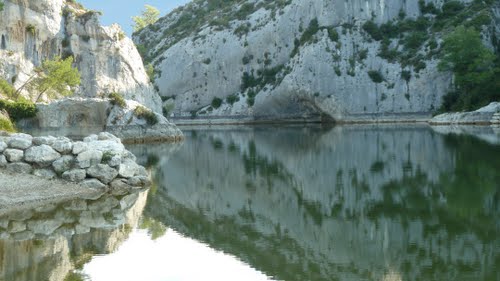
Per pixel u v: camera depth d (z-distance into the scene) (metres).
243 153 44.62
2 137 26.34
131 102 61.28
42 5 74.25
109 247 16.08
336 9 112.31
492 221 17.88
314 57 106.06
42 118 57.28
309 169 33.34
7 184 23.38
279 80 111.88
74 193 23.84
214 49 125.06
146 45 163.62
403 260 14.07
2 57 67.69
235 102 118.81
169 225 19.14
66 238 17.02
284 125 101.75
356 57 106.25
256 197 24.67
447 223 17.86
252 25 124.94
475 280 12.27
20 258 14.80
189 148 50.59
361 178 28.66
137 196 24.52
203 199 24.31
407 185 25.64
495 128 68.56
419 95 99.56
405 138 54.34
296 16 117.69
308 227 18.55
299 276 13.24
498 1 107.06
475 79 86.56
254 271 13.88
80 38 78.38
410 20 110.00
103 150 26.48
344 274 13.23
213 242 16.81
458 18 104.12
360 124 96.88
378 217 19.36
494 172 28.44
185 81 125.44
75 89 75.75
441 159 34.94
